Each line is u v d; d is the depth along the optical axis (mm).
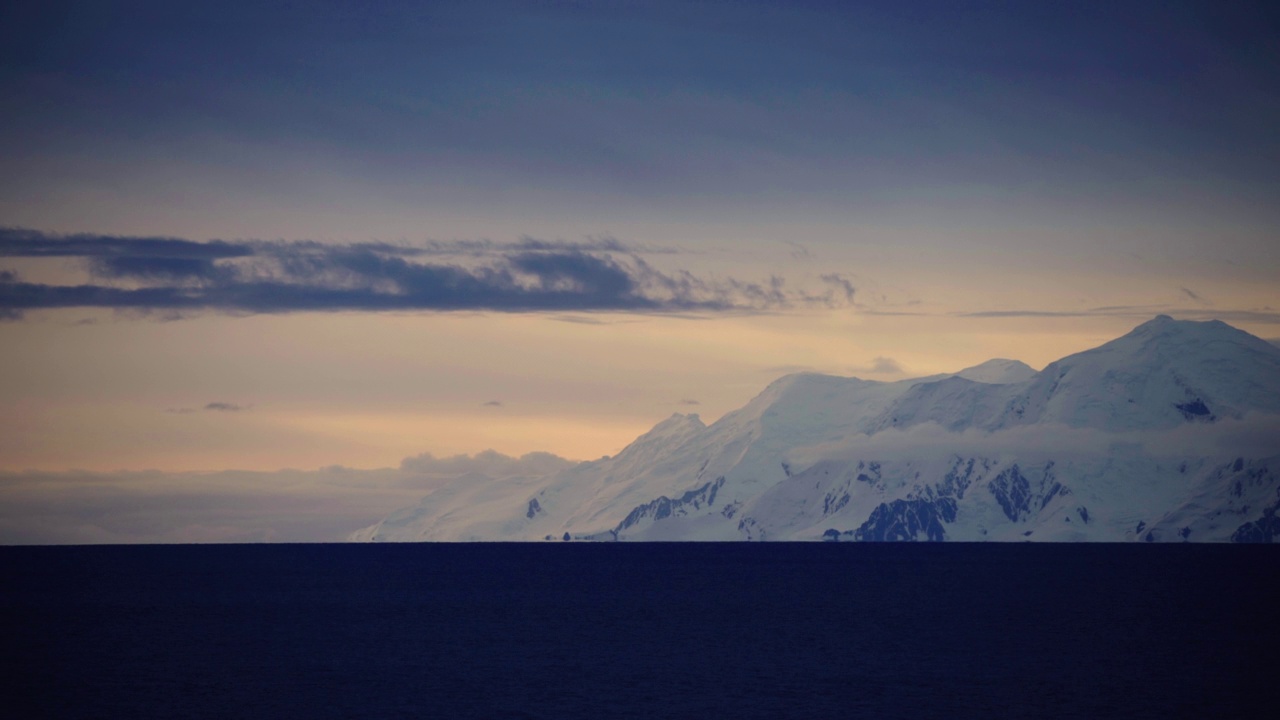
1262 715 118062
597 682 134875
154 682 134125
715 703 123625
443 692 128875
